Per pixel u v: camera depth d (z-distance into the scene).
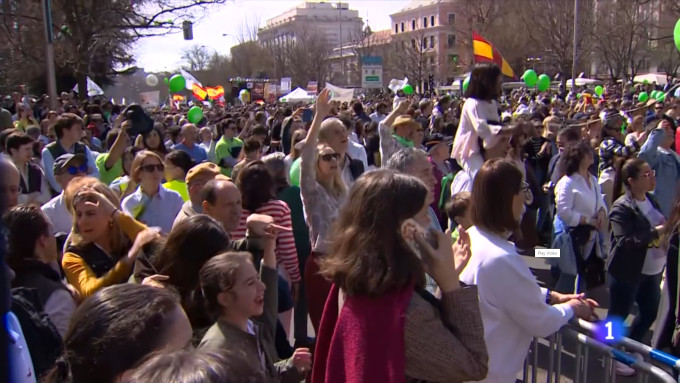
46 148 6.34
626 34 39.22
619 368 3.53
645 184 4.48
